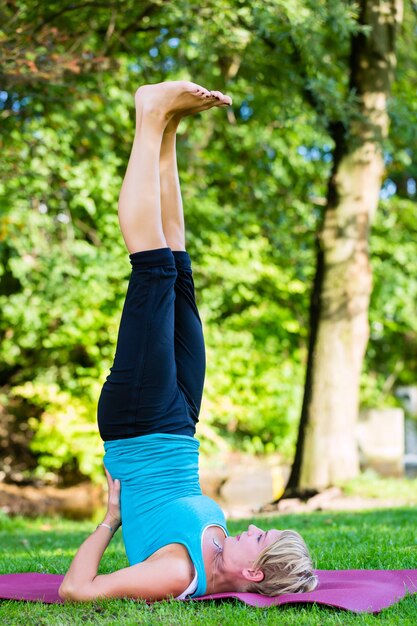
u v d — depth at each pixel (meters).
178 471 3.26
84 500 12.16
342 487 9.17
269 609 2.83
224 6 7.69
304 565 3.04
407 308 14.25
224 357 12.92
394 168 12.56
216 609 2.84
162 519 3.14
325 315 9.50
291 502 8.98
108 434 3.32
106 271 11.25
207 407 12.58
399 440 14.21
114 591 2.99
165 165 3.73
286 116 9.24
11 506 11.37
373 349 15.67
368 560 3.93
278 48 8.73
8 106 8.59
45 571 4.00
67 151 10.20
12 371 13.79
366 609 2.83
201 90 3.52
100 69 8.20
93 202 11.02
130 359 3.31
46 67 6.84
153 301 3.38
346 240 9.45
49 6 8.23
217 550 3.09
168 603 2.92
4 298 12.01
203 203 11.42
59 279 11.16
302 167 13.01
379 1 9.34
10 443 13.17
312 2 7.61
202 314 12.76
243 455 14.20
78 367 12.54
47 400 12.63
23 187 9.72
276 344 14.10
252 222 11.87
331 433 9.38
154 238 3.42
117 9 8.27
